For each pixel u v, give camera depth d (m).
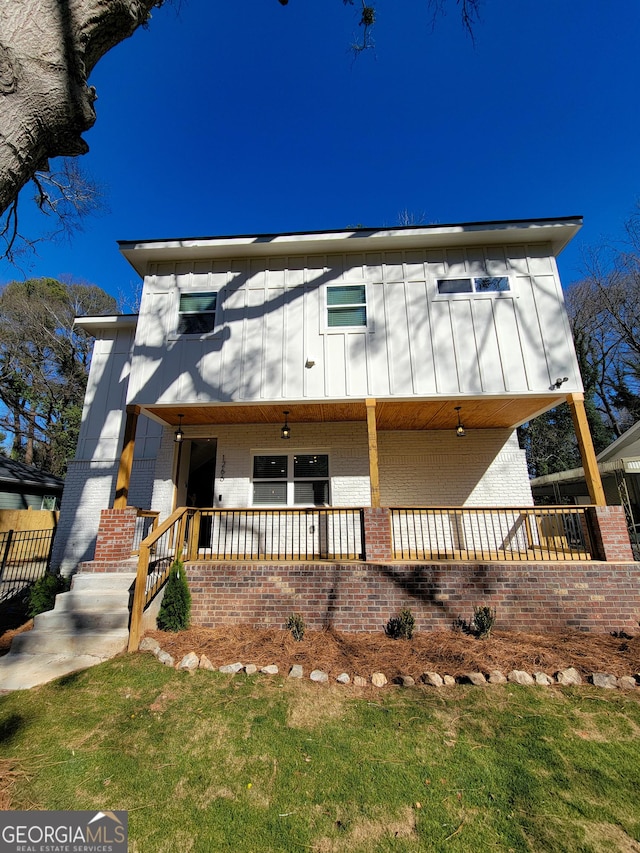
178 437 8.56
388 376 7.29
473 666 4.25
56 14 1.99
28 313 23.86
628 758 2.85
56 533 9.30
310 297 7.79
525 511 6.67
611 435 22.12
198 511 6.74
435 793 2.51
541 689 3.85
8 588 8.13
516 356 7.23
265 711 3.48
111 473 9.62
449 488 9.03
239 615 5.68
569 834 2.18
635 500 12.84
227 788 2.55
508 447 9.21
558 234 7.55
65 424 23.86
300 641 5.02
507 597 5.53
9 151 1.85
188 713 3.43
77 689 3.82
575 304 22.36
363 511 6.28
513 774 2.68
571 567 5.60
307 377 7.39
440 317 7.50
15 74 1.85
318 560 6.13
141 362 7.67
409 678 4.01
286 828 2.23
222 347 7.64
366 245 7.77
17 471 13.74
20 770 2.68
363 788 2.56
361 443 8.98
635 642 4.93
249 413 8.26
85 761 2.78
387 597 5.60
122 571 6.32
